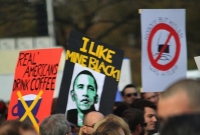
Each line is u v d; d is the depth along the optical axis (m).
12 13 33.50
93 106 9.84
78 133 9.62
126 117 9.80
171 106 3.97
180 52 10.83
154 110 10.72
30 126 4.66
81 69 9.88
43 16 29.20
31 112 9.88
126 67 22.94
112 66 9.88
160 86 10.70
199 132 3.31
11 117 10.10
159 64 10.71
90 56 9.89
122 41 44.78
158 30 10.72
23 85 10.07
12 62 23.39
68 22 37.44
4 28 34.56
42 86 9.85
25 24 34.50
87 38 9.89
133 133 9.74
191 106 3.94
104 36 42.22
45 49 9.93
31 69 10.03
